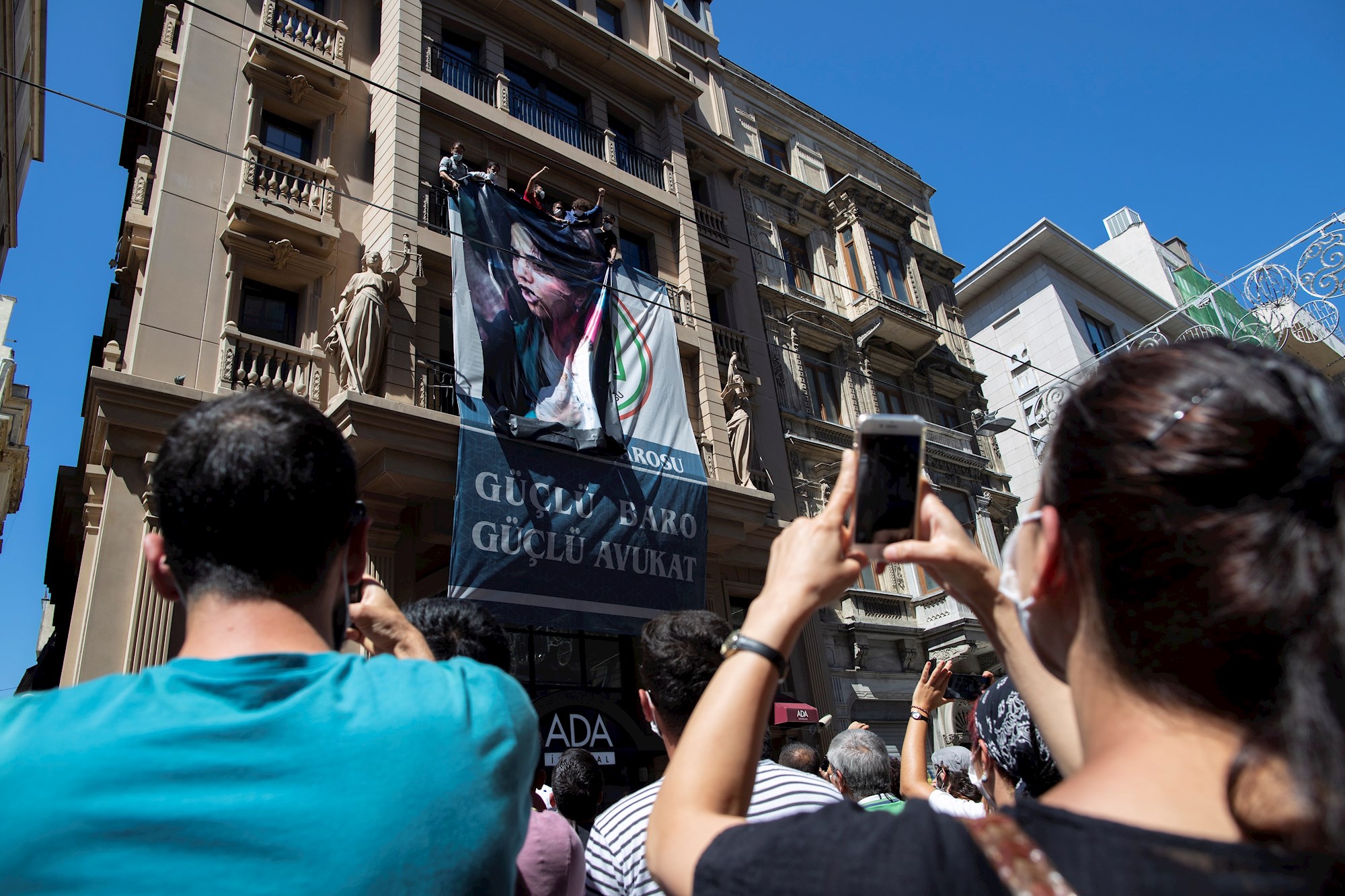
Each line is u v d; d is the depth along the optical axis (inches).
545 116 550.3
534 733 52.6
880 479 44.6
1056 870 25.9
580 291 455.5
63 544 522.6
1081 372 36.2
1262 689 27.2
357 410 355.6
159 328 366.6
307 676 45.6
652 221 580.4
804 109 822.5
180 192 394.3
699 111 716.0
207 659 45.4
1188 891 24.3
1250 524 26.9
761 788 86.5
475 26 542.6
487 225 430.6
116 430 335.9
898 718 573.3
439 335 434.3
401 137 447.8
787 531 46.1
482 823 44.6
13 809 37.5
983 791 97.9
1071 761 44.2
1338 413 28.1
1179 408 29.5
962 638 589.3
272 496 48.9
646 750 434.3
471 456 369.1
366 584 66.1
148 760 39.9
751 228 689.0
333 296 420.5
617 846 91.2
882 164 876.0
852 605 585.3
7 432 876.6
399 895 40.6
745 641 40.9
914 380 741.9
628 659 459.2
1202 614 27.4
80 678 304.5
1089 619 31.9
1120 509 29.7
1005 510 757.9
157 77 449.1
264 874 38.6
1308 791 25.1
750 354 613.6
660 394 466.9
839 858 28.9
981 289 1025.5
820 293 713.6
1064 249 973.8
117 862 37.3
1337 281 422.6
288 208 413.4
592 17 637.9
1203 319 946.1
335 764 42.2
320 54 462.9
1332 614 25.9
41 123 661.3
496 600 355.9
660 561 419.2
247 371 379.2
